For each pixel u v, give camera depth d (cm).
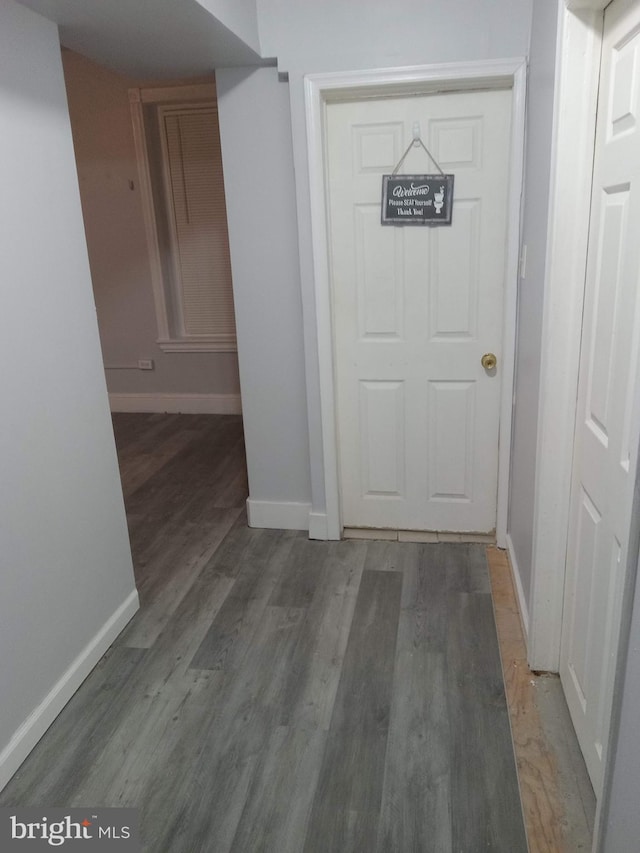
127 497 366
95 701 209
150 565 291
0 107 171
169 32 210
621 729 121
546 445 186
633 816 113
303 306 274
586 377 171
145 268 498
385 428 290
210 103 461
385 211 261
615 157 145
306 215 262
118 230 493
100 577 228
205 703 206
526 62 232
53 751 189
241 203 272
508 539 286
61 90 198
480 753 182
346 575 276
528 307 229
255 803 170
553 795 168
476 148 250
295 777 177
